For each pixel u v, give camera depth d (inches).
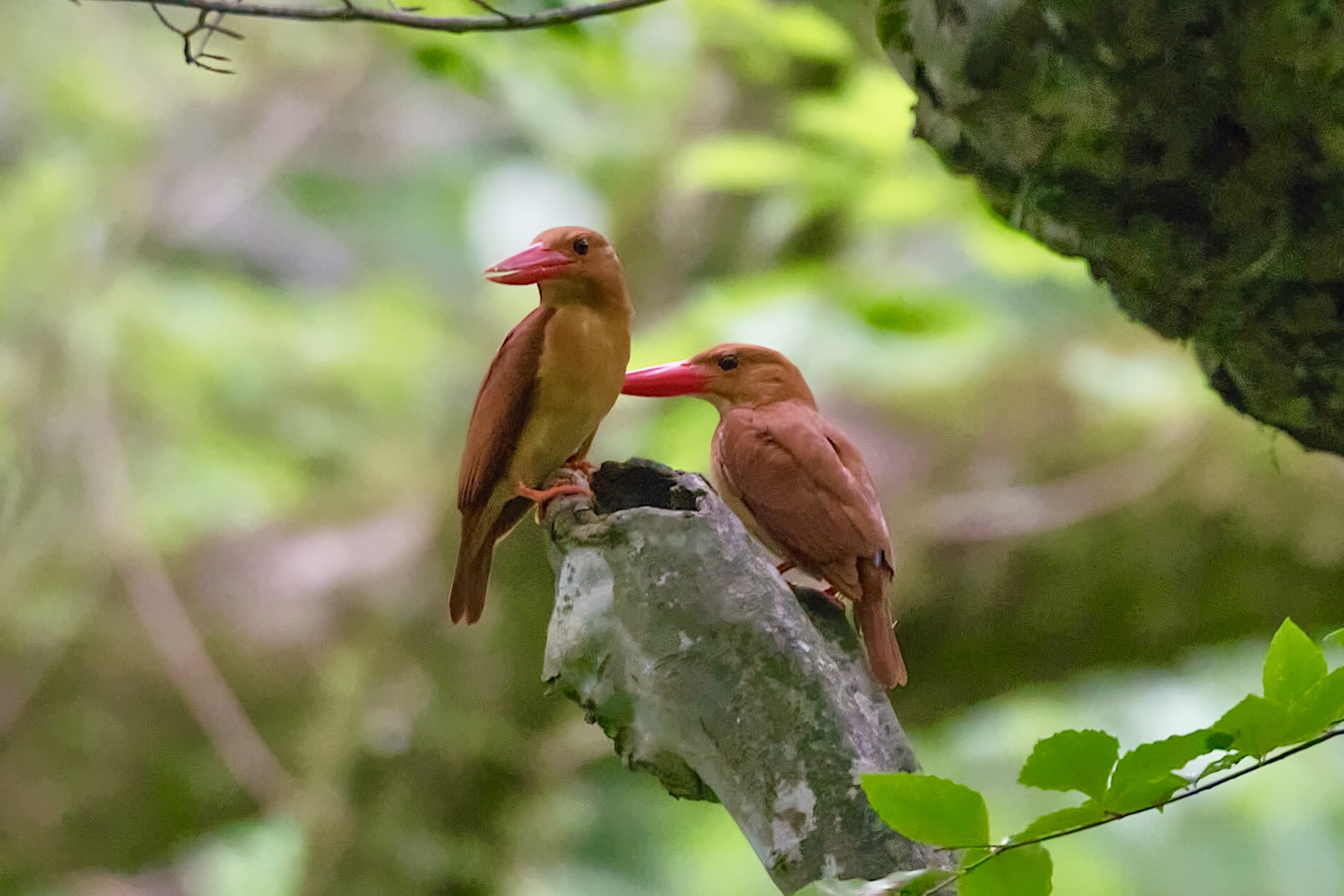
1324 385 142.2
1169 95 131.4
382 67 494.6
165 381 441.4
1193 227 139.1
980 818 107.4
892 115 261.1
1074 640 303.9
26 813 353.4
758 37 282.0
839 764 126.0
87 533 382.0
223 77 473.1
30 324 404.5
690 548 130.3
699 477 141.2
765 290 304.7
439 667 343.3
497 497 179.2
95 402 402.0
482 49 251.9
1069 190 141.6
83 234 428.1
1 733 360.5
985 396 325.4
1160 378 312.7
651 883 471.8
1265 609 294.2
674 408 315.3
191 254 530.0
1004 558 304.2
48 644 369.4
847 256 340.8
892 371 321.4
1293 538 291.3
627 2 163.3
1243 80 128.0
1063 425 316.5
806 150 279.9
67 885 429.1
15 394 396.5
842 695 130.5
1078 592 300.8
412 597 354.6
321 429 450.9
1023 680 313.3
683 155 330.0
